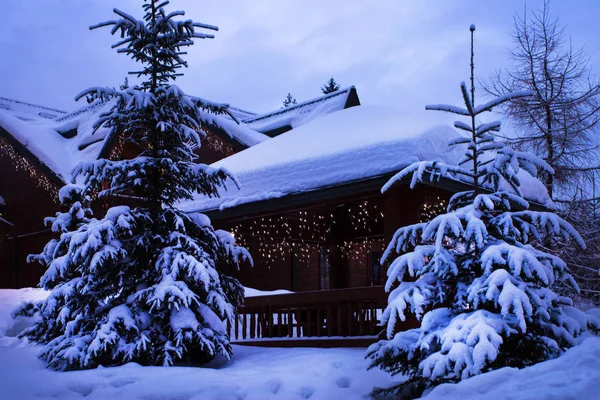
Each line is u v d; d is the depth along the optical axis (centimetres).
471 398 517
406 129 1127
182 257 979
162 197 1099
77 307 995
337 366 815
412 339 665
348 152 1144
